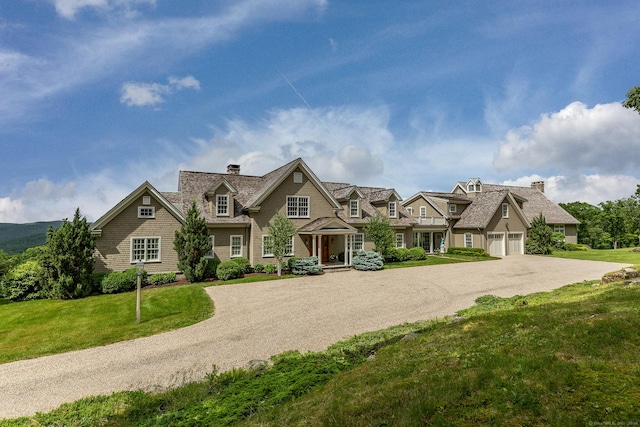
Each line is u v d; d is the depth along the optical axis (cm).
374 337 1025
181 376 872
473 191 4222
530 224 3988
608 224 4938
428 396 477
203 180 2814
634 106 1841
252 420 542
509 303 1341
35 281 1830
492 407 435
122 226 2153
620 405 401
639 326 615
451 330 845
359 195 3111
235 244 2556
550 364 523
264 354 995
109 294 1883
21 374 898
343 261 2920
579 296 1165
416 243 3894
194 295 1709
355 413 470
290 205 2695
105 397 748
